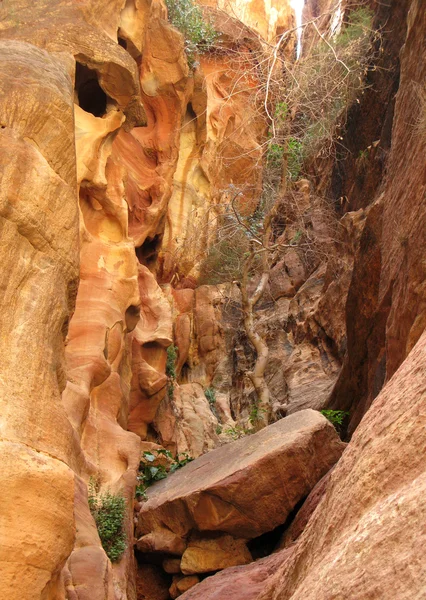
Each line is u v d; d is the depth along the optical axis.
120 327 10.21
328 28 17.97
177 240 17.53
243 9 25.94
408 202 9.31
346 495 3.64
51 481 4.00
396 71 14.95
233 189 15.73
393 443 3.46
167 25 15.38
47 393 4.46
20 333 4.47
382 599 2.59
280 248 14.71
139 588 9.11
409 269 8.54
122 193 11.18
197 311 18.00
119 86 10.80
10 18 10.45
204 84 17.20
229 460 9.32
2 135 4.91
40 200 4.86
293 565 4.42
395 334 8.96
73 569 5.64
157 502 9.27
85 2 11.09
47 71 5.72
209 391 16.98
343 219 15.80
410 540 2.71
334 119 15.68
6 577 3.71
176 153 14.94
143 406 12.41
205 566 8.57
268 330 18.17
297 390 15.75
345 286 15.62
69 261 5.07
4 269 4.52
